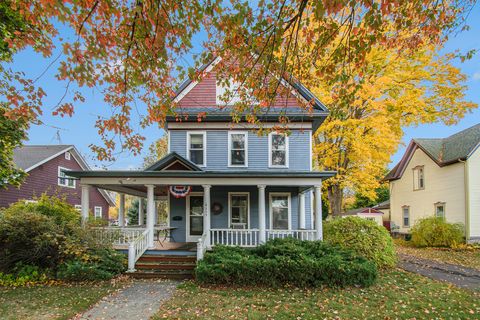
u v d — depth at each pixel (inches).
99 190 1216.8
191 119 589.9
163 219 1284.4
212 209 579.5
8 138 481.7
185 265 417.4
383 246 456.8
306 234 475.5
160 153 1202.0
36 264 404.2
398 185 1073.5
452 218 797.2
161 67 212.8
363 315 261.7
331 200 820.0
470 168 752.3
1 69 374.9
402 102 684.7
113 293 329.7
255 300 303.0
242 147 596.1
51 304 292.0
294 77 316.8
